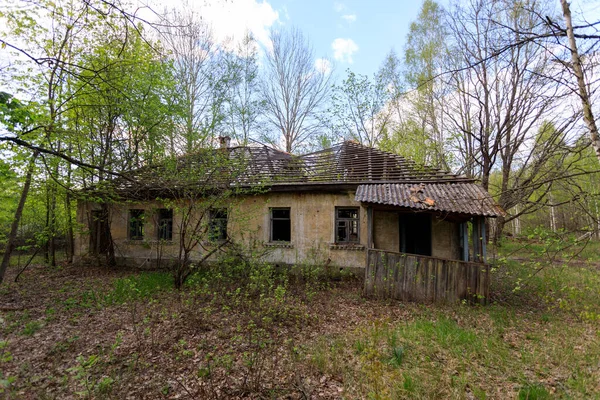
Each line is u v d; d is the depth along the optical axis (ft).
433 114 65.31
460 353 17.49
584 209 16.33
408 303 27.58
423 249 39.37
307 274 34.99
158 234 44.55
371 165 42.04
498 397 13.55
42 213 42.50
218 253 35.55
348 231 39.68
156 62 38.24
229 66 54.65
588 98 16.60
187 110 41.83
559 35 17.07
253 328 20.43
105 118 37.58
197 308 24.32
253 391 13.51
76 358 16.26
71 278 36.45
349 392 13.73
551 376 15.30
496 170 63.87
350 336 19.89
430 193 32.35
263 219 40.63
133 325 20.34
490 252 47.80
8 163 25.44
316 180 40.40
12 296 28.02
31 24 26.76
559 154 21.09
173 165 31.73
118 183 34.71
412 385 13.89
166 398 12.97
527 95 47.21
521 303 28.50
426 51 63.36
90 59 32.45
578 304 27.30
